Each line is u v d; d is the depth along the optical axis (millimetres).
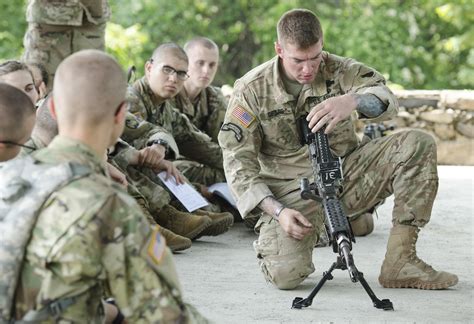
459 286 5156
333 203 4539
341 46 22406
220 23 23500
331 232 4488
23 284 2746
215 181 7051
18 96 3453
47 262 2723
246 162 5066
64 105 2869
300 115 5133
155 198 6066
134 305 2771
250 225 6684
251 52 23734
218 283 5219
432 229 6840
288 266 5027
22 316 2746
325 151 4652
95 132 2885
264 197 4973
